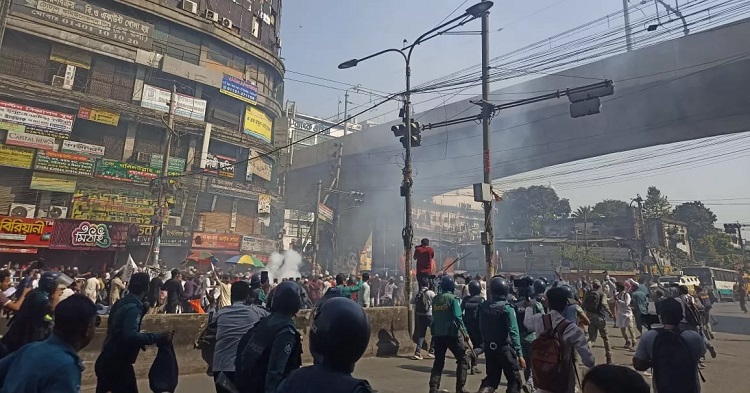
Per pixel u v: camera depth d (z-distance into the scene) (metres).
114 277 17.27
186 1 35.31
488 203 13.20
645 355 4.05
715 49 20.48
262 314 4.18
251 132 38.31
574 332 4.04
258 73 39.72
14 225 24.20
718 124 23.86
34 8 28.30
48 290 4.76
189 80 34.31
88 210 27.97
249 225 37.59
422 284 11.50
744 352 11.98
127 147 31.31
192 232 31.72
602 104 24.83
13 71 27.83
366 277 12.73
